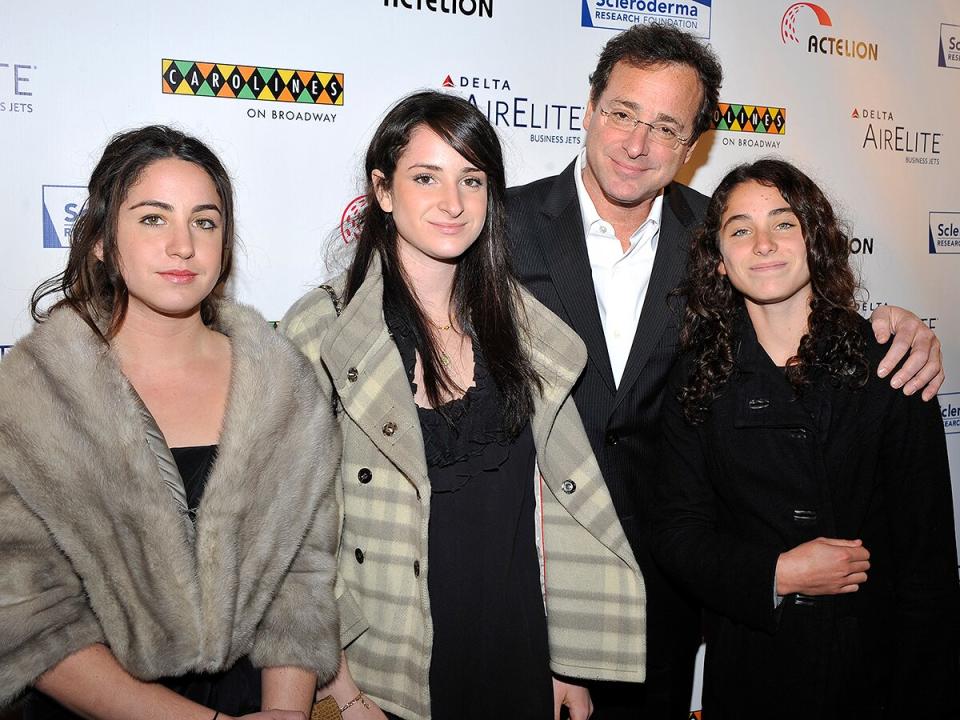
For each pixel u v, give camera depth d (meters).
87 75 1.89
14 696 1.23
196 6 1.96
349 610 1.53
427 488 1.46
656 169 1.77
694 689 2.57
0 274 1.88
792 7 2.55
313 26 2.07
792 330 1.62
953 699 1.53
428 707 1.48
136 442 1.25
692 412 1.65
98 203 1.31
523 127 2.30
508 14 2.25
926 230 2.81
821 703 1.53
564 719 2.07
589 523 1.61
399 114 1.51
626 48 1.79
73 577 1.26
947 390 2.89
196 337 1.39
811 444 1.56
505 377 1.55
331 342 1.49
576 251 1.84
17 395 1.22
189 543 1.29
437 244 1.48
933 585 1.52
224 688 1.40
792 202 1.56
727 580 1.56
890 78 2.70
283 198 2.08
